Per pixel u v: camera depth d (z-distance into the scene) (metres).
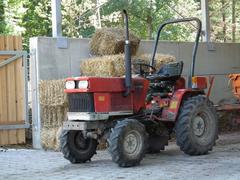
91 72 10.26
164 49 12.45
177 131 8.38
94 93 7.50
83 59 10.74
